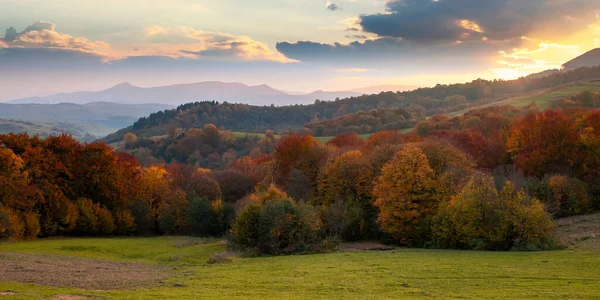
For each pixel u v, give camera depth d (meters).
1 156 57.38
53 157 66.25
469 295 21.09
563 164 69.00
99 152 71.69
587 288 22.05
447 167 57.03
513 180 60.69
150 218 72.94
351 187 63.84
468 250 42.66
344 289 23.20
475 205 43.28
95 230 65.25
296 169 75.94
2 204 55.16
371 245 52.59
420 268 30.27
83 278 25.81
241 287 23.83
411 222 50.94
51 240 57.03
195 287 23.55
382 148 67.44
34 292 19.27
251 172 92.94
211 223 67.62
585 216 54.28
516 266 29.52
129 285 23.75
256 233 47.44
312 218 48.53
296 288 23.55
